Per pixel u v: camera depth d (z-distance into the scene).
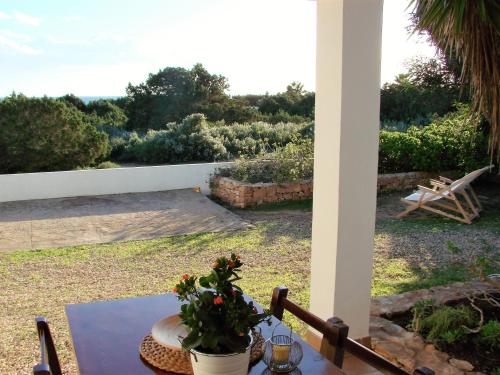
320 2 3.27
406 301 4.09
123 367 1.90
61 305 4.57
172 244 6.52
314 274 3.60
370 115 3.33
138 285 5.07
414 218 7.73
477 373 3.01
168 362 1.91
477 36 3.23
